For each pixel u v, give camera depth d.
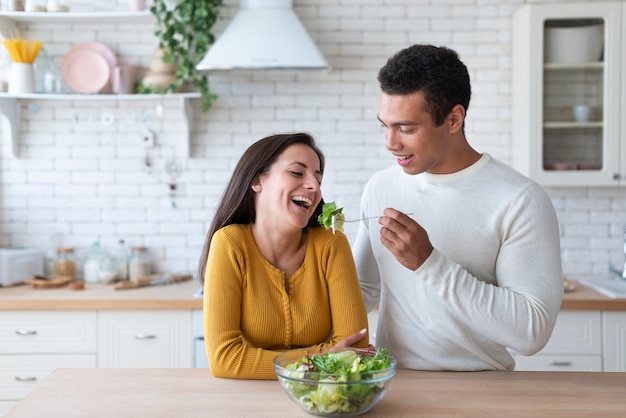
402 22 3.95
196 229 4.02
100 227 4.02
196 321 3.40
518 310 1.79
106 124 4.00
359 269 2.20
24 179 4.00
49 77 3.82
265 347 1.93
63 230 4.02
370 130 3.98
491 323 1.79
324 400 1.54
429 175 2.00
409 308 2.01
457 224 1.96
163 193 4.01
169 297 3.43
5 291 3.60
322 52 3.96
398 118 1.78
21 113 3.98
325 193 3.99
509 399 1.70
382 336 2.08
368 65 3.96
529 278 1.86
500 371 1.96
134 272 3.90
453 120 1.85
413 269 1.80
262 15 3.65
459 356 1.99
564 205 3.97
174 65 3.79
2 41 3.95
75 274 3.99
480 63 3.95
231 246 1.90
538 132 3.64
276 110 3.98
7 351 3.39
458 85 1.80
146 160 3.99
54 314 3.40
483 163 1.97
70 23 3.95
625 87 3.61
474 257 1.95
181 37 3.95
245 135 3.99
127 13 3.72
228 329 1.86
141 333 3.40
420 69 1.76
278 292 1.92
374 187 2.12
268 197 1.91
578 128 3.64
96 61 3.88
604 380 1.86
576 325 3.39
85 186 4.00
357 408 1.56
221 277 1.89
